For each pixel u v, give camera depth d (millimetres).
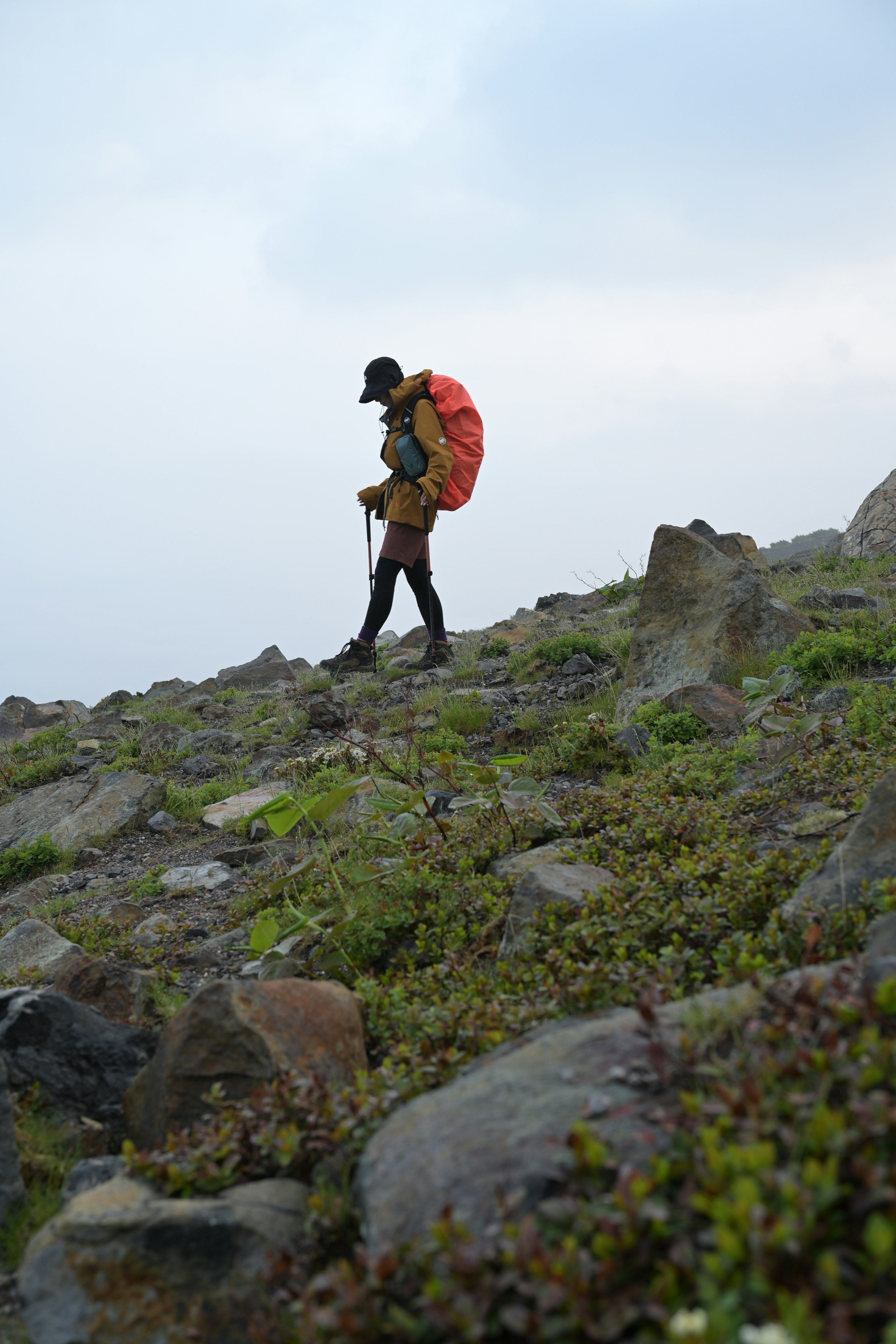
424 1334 1374
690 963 2893
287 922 4594
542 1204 1446
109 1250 1938
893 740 5320
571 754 6980
